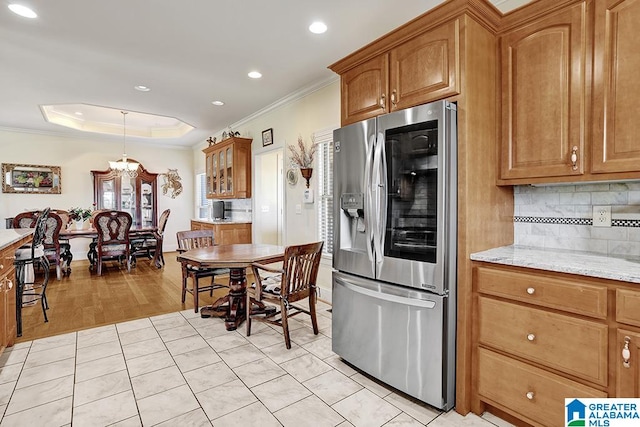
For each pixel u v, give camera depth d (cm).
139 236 619
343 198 227
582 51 161
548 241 204
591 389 140
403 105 202
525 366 160
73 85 394
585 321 141
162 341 273
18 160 624
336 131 232
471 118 177
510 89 188
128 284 463
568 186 197
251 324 311
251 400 192
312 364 235
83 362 237
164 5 236
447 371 178
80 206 683
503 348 167
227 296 354
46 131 643
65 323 313
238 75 365
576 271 142
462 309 178
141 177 729
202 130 641
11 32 272
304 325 310
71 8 238
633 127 146
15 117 541
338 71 249
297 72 357
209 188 643
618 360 133
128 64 336
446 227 174
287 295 259
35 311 347
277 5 237
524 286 159
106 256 533
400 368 192
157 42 291
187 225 815
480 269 176
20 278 287
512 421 172
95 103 465
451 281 177
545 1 170
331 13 247
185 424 171
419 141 184
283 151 457
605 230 184
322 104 386
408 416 178
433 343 178
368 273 210
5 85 393
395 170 197
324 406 187
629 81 146
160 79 376
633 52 145
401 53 204
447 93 180
